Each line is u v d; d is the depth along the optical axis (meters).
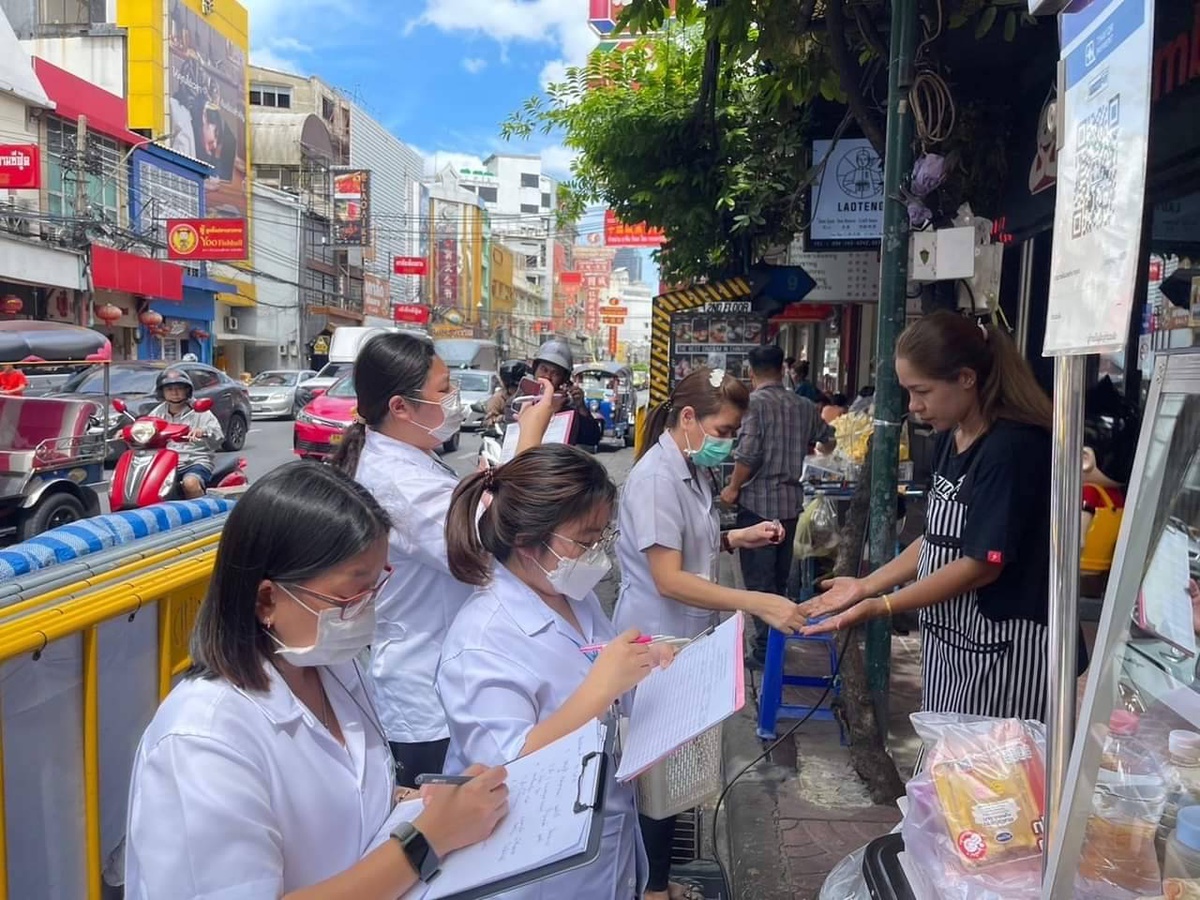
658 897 2.79
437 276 54.91
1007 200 5.48
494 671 1.80
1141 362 5.25
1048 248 6.04
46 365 7.41
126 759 2.33
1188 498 1.24
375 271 48.44
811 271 8.08
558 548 1.88
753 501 5.37
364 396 2.79
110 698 2.27
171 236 22.89
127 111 23.78
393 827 1.50
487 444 6.43
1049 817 1.31
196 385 14.66
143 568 2.43
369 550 1.43
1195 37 4.00
